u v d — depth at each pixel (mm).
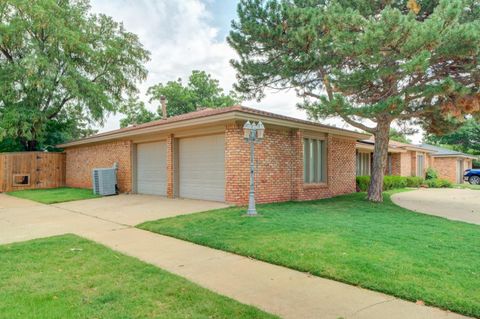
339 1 11469
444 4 8797
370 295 3818
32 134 19625
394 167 21656
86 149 18047
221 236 6473
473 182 25297
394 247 5617
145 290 3859
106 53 20812
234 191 10430
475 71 9422
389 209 10492
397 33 8766
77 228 7645
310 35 10656
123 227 7738
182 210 9734
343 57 11070
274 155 11516
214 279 4348
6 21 18359
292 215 8758
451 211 10680
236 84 13758
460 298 3600
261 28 11398
